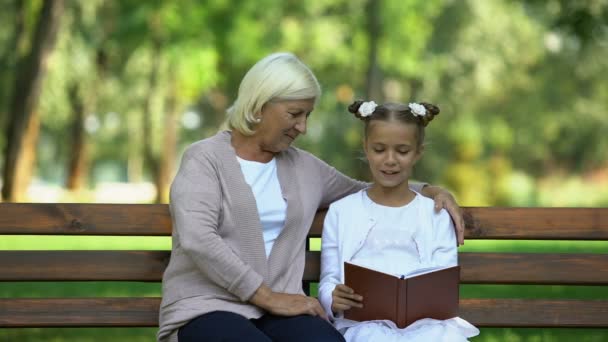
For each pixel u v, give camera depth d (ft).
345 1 143.43
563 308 25.22
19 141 104.17
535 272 25.29
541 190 216.95
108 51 129.59
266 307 22.24
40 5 109.19
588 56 187.83
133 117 158.61
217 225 22.86
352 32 142.82
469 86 173.78
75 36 121.08
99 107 154.51
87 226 24.63
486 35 165.37
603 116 196.75
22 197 104.94
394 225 24.56
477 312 25.16
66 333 38.29
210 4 126.11
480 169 195.00
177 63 125.18
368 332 22.15
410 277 22.04
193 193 22.56
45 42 103.30
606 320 25.14
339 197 25.62
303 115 23.58
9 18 120.47
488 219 25.43
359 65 145.89
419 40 143.64
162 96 145.79
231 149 23.61
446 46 165.17
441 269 22.25
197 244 22.08
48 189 194.49
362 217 24.70
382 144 24.07
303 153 25.04
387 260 24.41
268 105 23.22
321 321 22.22
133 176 225.76
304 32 138.00
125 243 70.44
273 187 23.88
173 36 124.77
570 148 212.64
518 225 25.45
